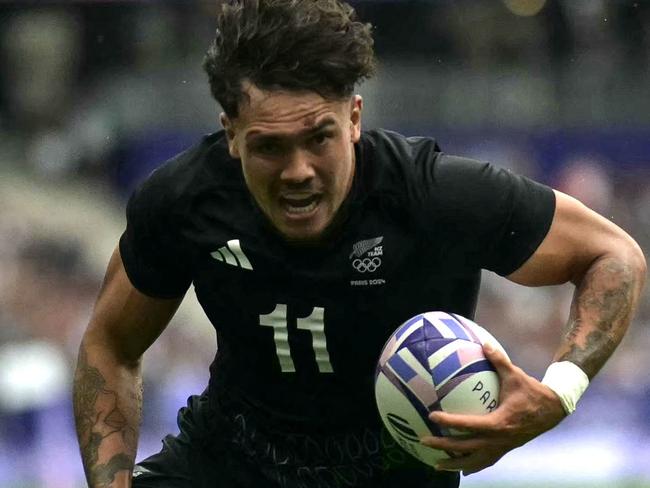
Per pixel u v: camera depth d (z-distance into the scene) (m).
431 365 12.28
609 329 12.94
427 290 13.11
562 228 13.12
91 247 57.91
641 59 56.62
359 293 12.99
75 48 60.75
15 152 62.28
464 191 12.83
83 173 61.03
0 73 62.28
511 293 52.75
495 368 12.31
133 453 14.59
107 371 14.59
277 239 13.04
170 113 59.09
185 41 58.91
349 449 13.98
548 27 56.75
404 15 55.81
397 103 56.66
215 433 14.71
